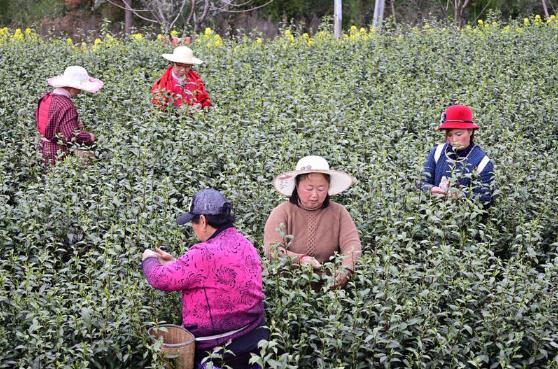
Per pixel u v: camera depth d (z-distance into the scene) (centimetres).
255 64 1493
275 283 575
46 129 918
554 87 1338
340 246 627
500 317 553
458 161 746
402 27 1956
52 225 704
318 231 623
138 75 1255
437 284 581
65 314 549
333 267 570
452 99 1230
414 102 1177
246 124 1031
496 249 730
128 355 514
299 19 2970
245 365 518
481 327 555
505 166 834
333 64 1503
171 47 1633
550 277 597
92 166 848
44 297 553
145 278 581
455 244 677
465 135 769
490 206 755
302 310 555
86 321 515
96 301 561
